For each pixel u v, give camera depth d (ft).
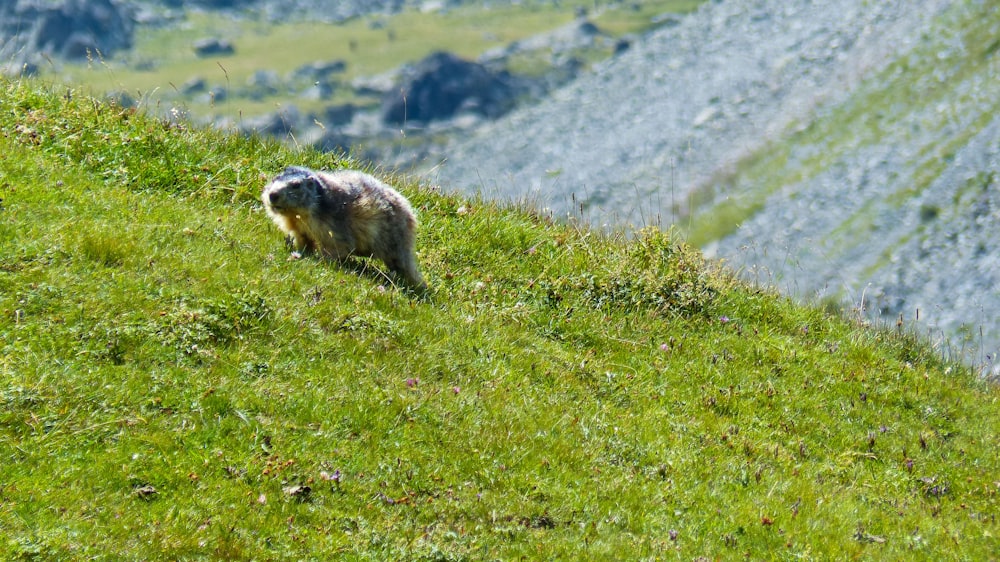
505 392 142.20
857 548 128.26
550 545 114.73
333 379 131.85
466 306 166.71
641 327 180.34
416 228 178.29
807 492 140.56
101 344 125.70
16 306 128.36
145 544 99.71
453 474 122.93
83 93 211.00
